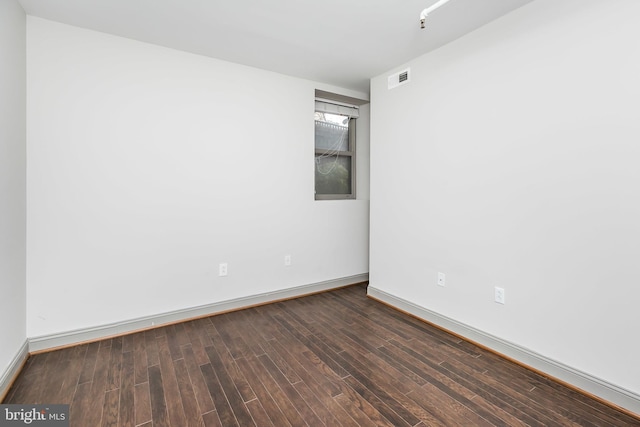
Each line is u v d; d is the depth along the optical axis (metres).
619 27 1.69
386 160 3.32
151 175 2.71
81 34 2.41
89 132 2.45
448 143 2.66
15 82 2.03
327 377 2.02
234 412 1.70
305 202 3.60
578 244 1.88
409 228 3.08
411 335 2.64
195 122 2.89
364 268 4.17
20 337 2.12
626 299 1.70
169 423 1.61
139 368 2.11
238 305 3.20
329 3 2.10
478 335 2.45
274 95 3.32
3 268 1.86
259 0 2.07
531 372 2.08
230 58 2.98
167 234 2.80
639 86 1.63
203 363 2.18
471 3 2.08
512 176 2.20
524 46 2.11
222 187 3.05
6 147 1.90
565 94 1.91
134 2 2.09
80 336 2.44
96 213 2.49
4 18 1.87
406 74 3.06
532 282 2.11
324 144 4.09
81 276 2.45
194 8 2.16
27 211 2.24
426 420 1.63
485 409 1.72
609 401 1.75
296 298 3.56
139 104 2.64
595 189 1.80
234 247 3.15
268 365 2.16
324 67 3.19
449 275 2.69
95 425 1.60
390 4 2.11
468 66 2.48
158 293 2.77
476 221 2.45
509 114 2.21
